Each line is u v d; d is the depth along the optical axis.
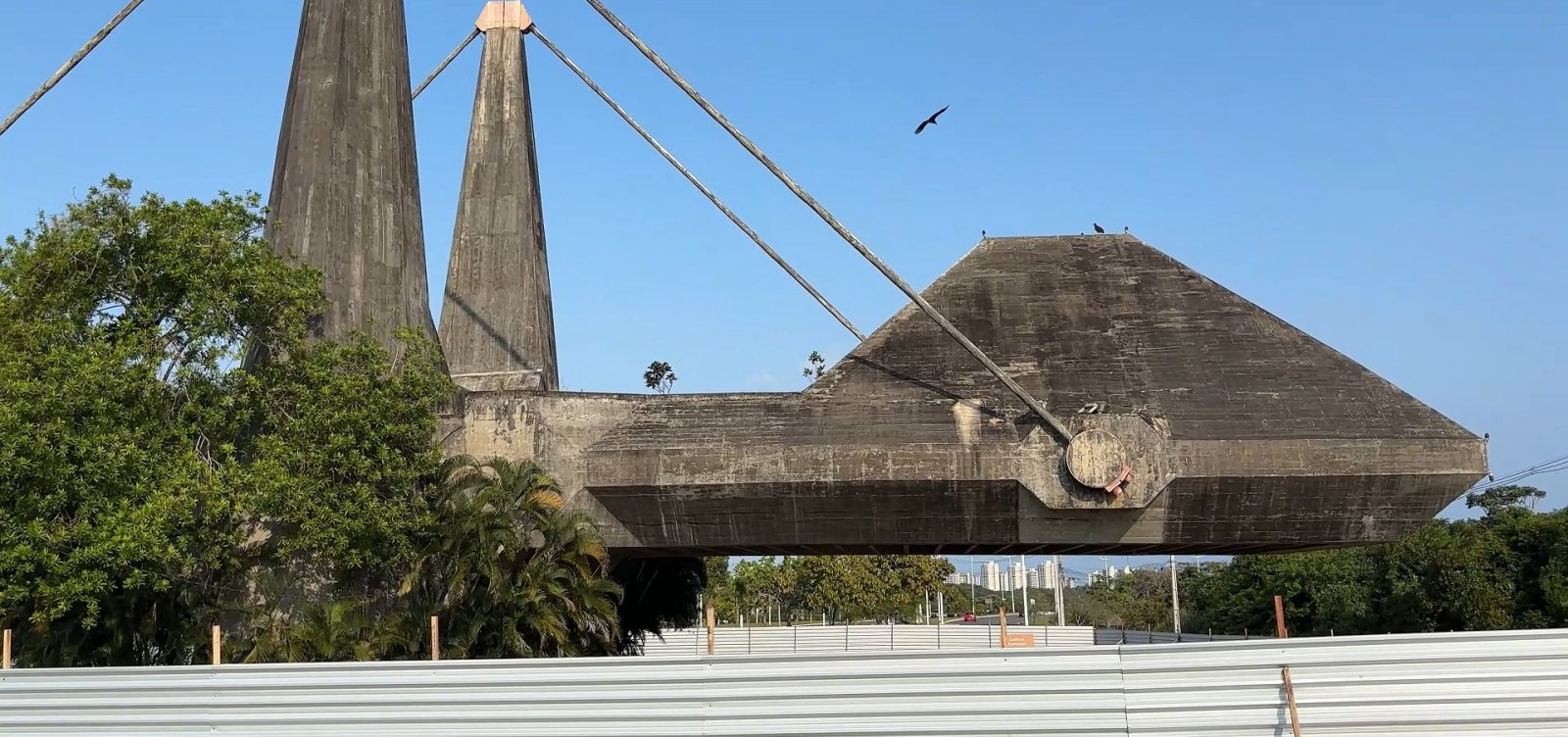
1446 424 32.22
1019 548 35.69
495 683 15.59
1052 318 36.50
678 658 15.29
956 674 14.73
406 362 31.08
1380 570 56.03
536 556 31.00
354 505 27.77
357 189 34.72
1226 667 14.23
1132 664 14.45
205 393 27.53
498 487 30.89
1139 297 37.06
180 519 25.34
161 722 16.31
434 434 32.94
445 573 29.98
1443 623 52.69
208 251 27.64
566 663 15.51
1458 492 31.86
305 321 30.22
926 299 37.81
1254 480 31.69
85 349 25.55
